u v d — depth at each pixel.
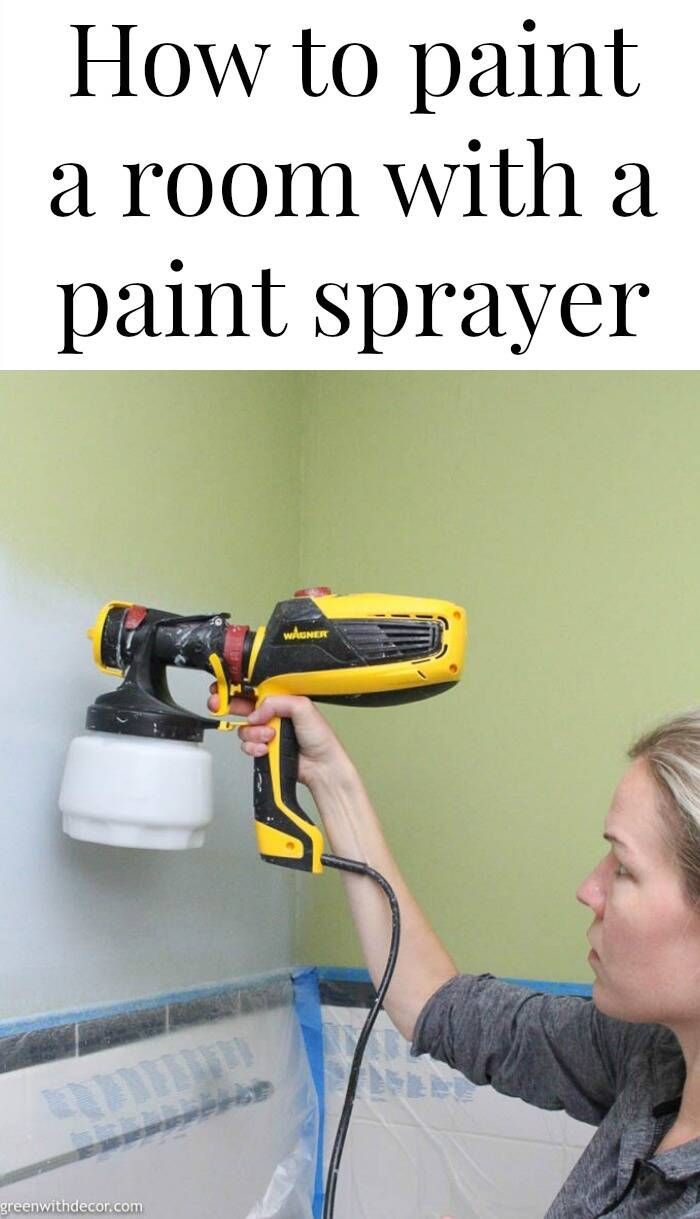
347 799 1.23
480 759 1.65
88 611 1.31
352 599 1.14
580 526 1.63
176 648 1.16
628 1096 0.94
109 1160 1.27
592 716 1.59
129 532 1.39
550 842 1.59
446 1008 1.15
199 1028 1.45
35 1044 1.19
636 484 1.61
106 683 1.33
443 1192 1.57
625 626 1.59
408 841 1.68
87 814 1.11
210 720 1.17
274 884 1.68
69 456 1.30
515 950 1.59
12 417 1.22
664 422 1.60
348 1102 1.15
